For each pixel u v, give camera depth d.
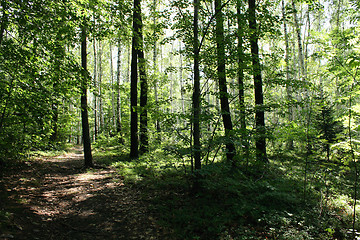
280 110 8.55
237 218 4.89
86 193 6.14
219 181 6.46
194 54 6.21
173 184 6.59
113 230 4.26
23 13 4.81
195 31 6.18
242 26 6.63
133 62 11.05
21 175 6.89
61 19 5.41
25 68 5.44
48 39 5.77
